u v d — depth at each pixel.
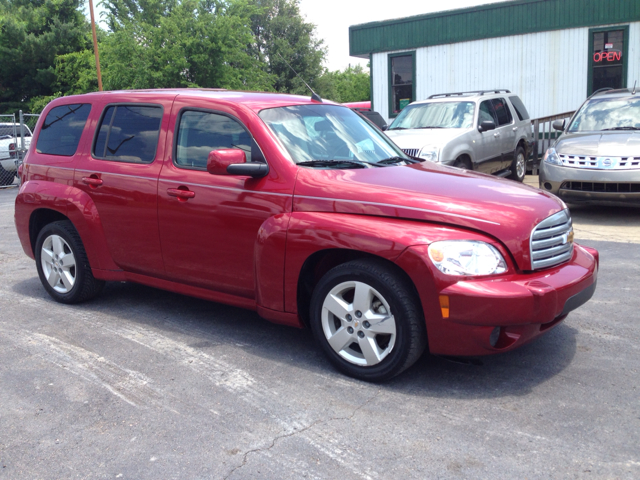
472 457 2.79
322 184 3.77
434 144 9.15
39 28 40.69
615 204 8.30
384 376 3.53
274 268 3.85
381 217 3.54
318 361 3.97
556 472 2.66
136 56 26.36
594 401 3.32
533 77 17.19
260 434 3.05
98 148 4.98
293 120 4.33
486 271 3.29
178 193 4.32
